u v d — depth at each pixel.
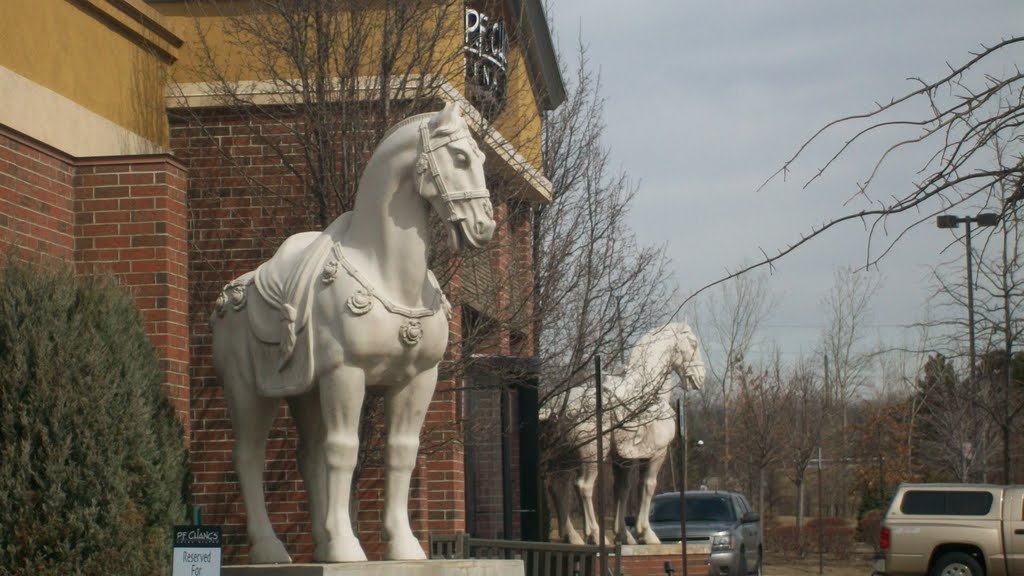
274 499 14.38
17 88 11.91
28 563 8.59
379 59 14.00
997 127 5.75
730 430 54.72
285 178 14.63
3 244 11.12
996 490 25.38
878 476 47.12
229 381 9.49
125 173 12.20
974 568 25.20
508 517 16.80
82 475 8.84
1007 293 10.41
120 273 12.10
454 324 15.02
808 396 55.12
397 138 8.78
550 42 19.14
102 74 13.53
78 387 8.92
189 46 14.92
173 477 9.51
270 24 14.04
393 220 8.79
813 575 35.28
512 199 17.61
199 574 7.38
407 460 9.16
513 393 16.98
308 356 8.88
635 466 21.78
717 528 25.66
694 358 21.09
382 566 8.59
